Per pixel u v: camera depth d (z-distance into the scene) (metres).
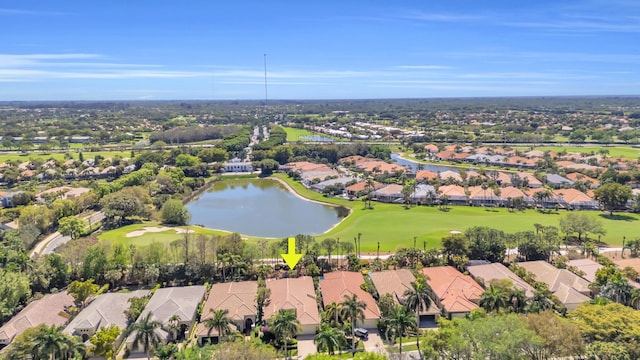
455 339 73.81
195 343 93.88
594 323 78.62
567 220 152.50
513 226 169.25
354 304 87.31
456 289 107.62
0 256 115.88
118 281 121.50
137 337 81.56
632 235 157.12
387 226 172.88
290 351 90.69
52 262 118.81
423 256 129.25
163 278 122.44
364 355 75.06
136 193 199.50
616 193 185.00
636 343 74.12
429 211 196.75
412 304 89.62
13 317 100.38
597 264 122.81
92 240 131.00
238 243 130.50
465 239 130.62
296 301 103.56
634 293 94.12
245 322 99.94
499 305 87.81
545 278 114.69
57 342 75.75
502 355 70.19
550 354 75.88
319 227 184.50
